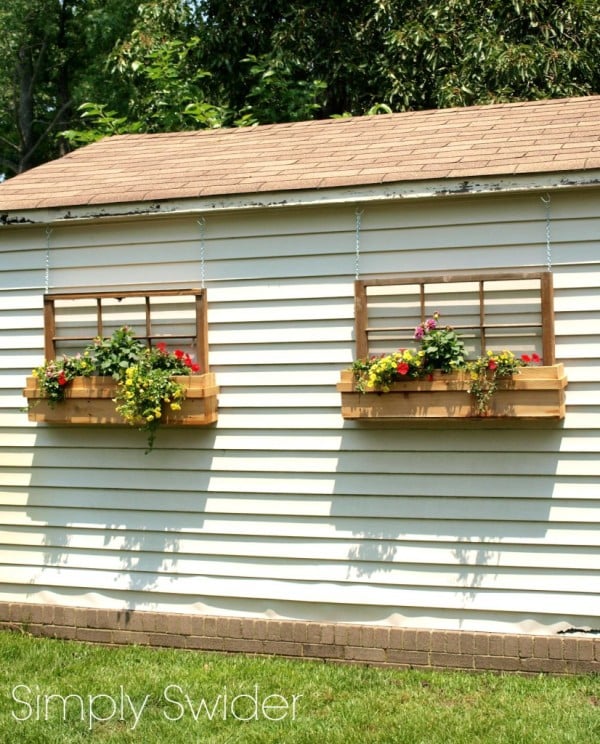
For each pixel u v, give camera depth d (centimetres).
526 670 571
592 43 1415
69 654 628
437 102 1391
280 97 1454
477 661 580
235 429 630
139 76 1614
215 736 496
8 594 680
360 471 605
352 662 602
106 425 656
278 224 619
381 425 601
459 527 587
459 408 561
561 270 568
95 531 661
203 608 638
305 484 617
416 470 595
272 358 621
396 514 598
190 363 621
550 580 571
